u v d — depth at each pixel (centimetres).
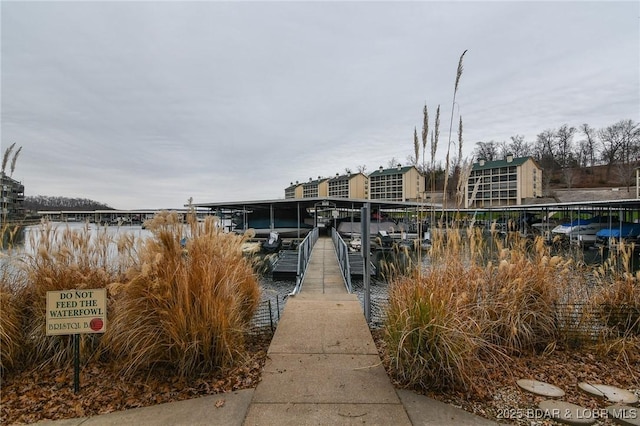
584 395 235
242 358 291
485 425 198
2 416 215
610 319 340
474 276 327
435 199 455
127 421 205
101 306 244
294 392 240
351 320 422
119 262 340
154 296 260
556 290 344
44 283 305
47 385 258
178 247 293
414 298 261
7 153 400
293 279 1031
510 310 308
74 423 204
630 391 239
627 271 358
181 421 204
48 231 330
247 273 410
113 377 266
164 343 261
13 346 281
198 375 263
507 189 5147
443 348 238
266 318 448
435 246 343
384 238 1460
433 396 234
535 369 276
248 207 2970
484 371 259
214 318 267
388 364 287
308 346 334
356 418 206
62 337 294
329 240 2270
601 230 1905
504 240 471
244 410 216
